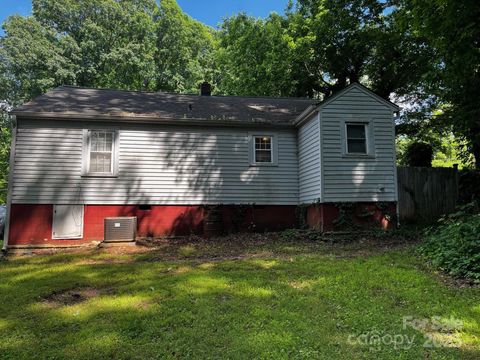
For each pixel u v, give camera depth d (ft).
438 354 10.98
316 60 63.26
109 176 36.55
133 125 37.73
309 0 64.80
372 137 36.04
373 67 60.85
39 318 14.47
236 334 12.42
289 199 40.55
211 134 39.68
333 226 34.30
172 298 16.39
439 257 21.15
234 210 39.22
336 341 11.89
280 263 23.39
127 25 93.40
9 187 33.91
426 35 32.09
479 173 40.27
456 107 38.70
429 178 40.96
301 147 40.40
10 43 81.82
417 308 14.74
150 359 10.90
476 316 13.78
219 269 22.21
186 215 38.17
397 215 35.50
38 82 80.12
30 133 35.04
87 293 18.02
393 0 51.52
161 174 37.91
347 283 18.17
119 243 33.09
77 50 86.43
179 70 101.65
